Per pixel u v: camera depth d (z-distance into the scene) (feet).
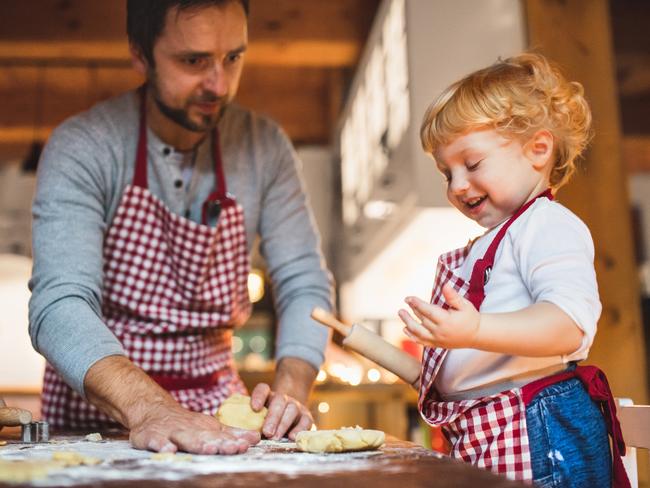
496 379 3.18
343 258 13.99
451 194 3.45
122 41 11.68
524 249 3.16
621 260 7.08
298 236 5.47
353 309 13.25
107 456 2.90
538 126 3.33
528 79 3.44
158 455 2.82
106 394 3.60
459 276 3.53
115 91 15.28
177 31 4.38
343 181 13.56
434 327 2.72
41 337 3.96
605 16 7.36
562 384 3.13
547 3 7.32
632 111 14.55
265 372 9.09
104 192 4.68
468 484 2.18
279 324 5.26
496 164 3.31
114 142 4.72
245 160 5.25
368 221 10.68
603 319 7.04
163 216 4.79
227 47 4.49
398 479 2.28
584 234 3.17
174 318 4.76
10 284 13.38
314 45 12.09
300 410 3.88
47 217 4.37
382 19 9.45
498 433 3.06
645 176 16.72
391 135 8.79
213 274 4.91
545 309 2.83
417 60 7.72
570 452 3.02
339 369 9.84
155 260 4.77
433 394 3.49
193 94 4.56
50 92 15.24
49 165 4.57
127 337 4.70
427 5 7.79
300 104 15.81
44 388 4.82
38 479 2.28
